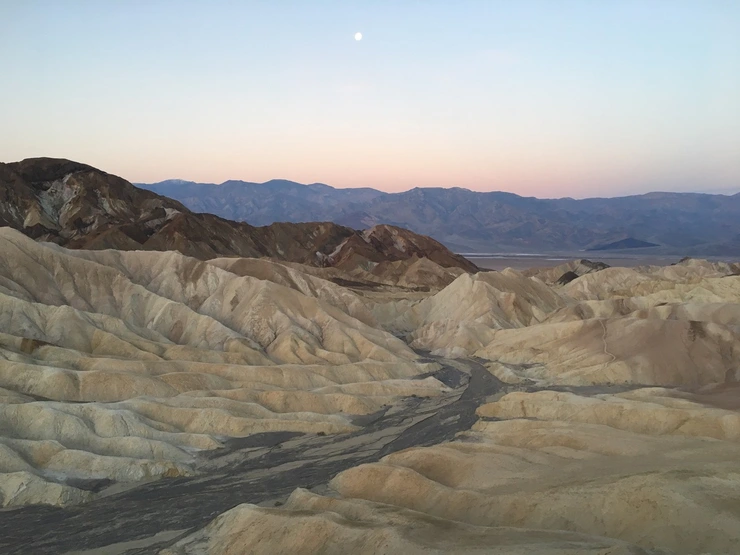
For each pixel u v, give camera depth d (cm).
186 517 3681
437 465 4169
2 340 5616
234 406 5422
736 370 6488
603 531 3027
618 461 3909
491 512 3369
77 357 5725
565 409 5372
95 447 4438
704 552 2686
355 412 5931
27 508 3709
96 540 3381
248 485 4197
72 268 7750
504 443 4712
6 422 4388
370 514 3284
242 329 7969
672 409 4875
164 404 5191
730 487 3102
